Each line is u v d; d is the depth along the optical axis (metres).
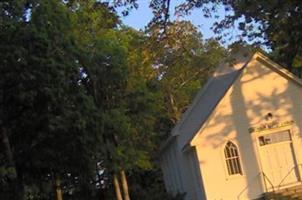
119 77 39.41
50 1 32.56
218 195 39.19
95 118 35.50
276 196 37.94
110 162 39.16
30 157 35.12
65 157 35.72
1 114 33.16
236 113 39.75
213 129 39.66
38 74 31.56
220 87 43.53
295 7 28.20
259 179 39.25
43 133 33.72
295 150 39.50
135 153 40.69
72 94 33.91
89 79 38.66
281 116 39.81
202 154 39.44
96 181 46.47
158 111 45.75
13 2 31.08
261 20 29.33
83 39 38.41
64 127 33.09
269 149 39.62
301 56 35.34
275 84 40.09
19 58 31.20
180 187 48.59
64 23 33.16
